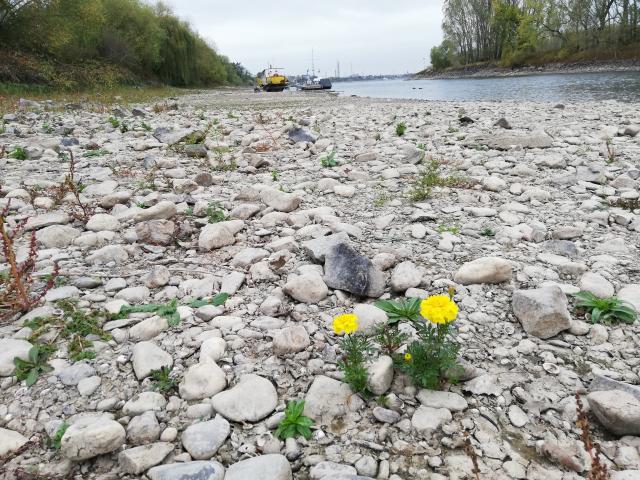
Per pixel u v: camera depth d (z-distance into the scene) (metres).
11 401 0.63
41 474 0.53
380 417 0.60
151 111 4.36
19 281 0.81
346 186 1.56
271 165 1.98
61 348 0.73
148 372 0.68
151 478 0.51
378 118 3.39
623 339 0.74
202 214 1.31
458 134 2.43
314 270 0.97
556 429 0.58
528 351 0.73
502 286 0.91
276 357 0.73
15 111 3.54
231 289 0.92
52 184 1.58
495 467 0.53
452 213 1.33
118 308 0.83
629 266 0.97
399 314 0.80
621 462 0.53
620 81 8.71
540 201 1.41
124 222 1.26
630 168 1.67
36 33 6.47
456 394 0.64
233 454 0.56
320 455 0.56
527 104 4.11
